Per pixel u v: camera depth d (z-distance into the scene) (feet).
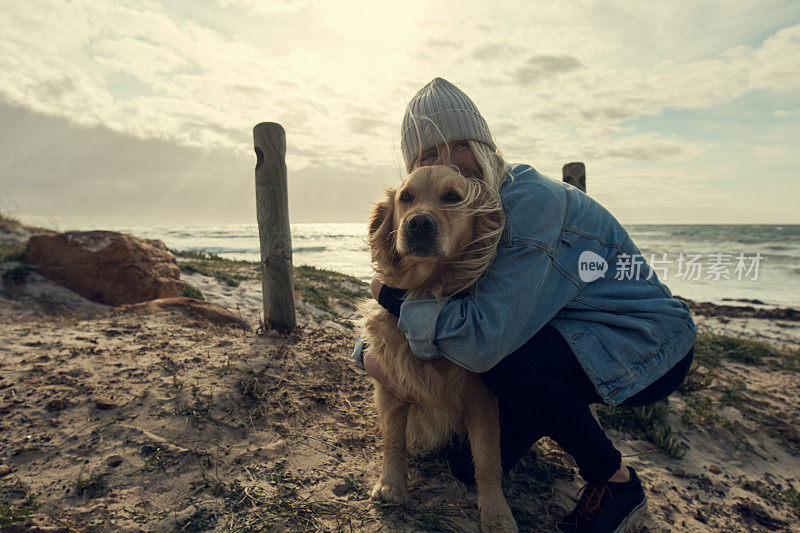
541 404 6.12
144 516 5.94
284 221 13.83
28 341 11.07
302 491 6.77
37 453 6.93
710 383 13.76
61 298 19.44
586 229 6.62
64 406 8.09
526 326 6.05
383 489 6.82
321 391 10.19
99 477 6.55
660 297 6.80
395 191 7.64
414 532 6.10
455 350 6.03
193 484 6.59
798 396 14.12
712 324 33.04
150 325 13.67
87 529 5.63
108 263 20.44
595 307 6.45
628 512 6.32
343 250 109.50
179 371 9.84
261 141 13.43
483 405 6.74
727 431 11.33
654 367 6.43
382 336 7.03
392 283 7.18
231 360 10.72
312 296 23.82
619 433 10.52
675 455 9.88
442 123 7.22
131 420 7.90
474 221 6.50
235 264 35.09
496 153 7.42
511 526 6.34
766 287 57.57
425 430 8.05
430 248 6.19
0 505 5.84
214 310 16.34
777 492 9.23
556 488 7.97
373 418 9.55
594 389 6.52
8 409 7.81
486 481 6.64
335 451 8.07
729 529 7.78
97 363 9.89
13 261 21.03
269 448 7.75
